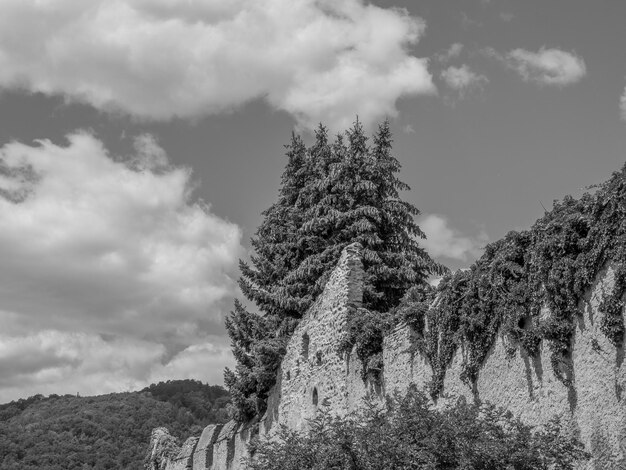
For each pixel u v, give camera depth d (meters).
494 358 21.23
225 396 100.44
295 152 42.28
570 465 17.69
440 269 35.56
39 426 85.44
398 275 33.09
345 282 30.00
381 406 26.22
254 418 38.22
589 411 17.94
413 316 25.05
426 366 24.27
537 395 19.59
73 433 84.56
